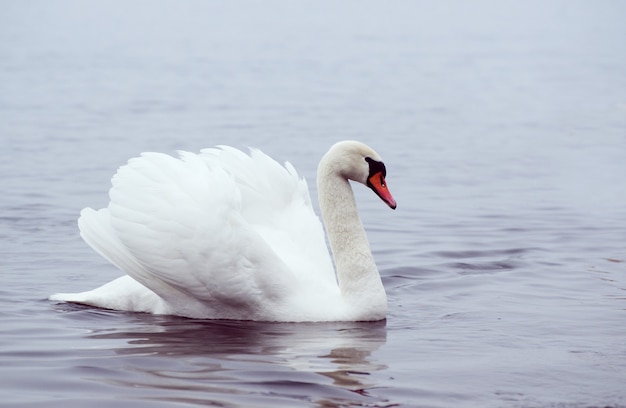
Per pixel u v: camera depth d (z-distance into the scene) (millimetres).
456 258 15680
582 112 36750
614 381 9812
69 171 23516
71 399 9023
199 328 11750
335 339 11297
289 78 47469
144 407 8836
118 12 100375
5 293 13172
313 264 12727
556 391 9516
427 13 98312
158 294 12234
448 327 11891
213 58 56500
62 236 16797
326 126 32250
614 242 16859
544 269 14977
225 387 9414
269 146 27656
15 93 40562
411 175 23953
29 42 64438
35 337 11094
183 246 11789
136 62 53875
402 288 13891
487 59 55906
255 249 11977
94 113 35094
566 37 70500
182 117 34188
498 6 110188
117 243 12102
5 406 8836
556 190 22078
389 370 10086
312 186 22219
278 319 12180
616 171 24672
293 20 88312
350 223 12586
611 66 52125
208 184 11992
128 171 12133
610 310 12625
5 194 20516
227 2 117938
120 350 10625
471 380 9805
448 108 37750
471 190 22078
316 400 9117
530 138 30531
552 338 11359
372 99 40156
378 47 63000
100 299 12578
